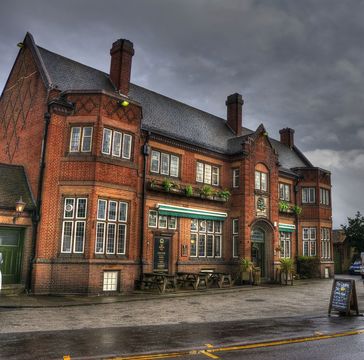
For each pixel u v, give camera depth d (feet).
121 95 66.80
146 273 63.62
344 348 27.78
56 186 58.03
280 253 96.78
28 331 31.78
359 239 132.26
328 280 94.68
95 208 57.52
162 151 71.97
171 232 70.90
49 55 69.05
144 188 66.74
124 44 73.41
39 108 62.13
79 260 55.57
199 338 30.37
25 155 63.67
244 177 81.30
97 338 29.68
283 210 96.94
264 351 26.71
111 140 60.95
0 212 54.34
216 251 79.51
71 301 49.44
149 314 42.09
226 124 97.50
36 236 55.98
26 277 55.21
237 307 48.67
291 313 44.42
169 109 82.89
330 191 110.01
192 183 76.18
